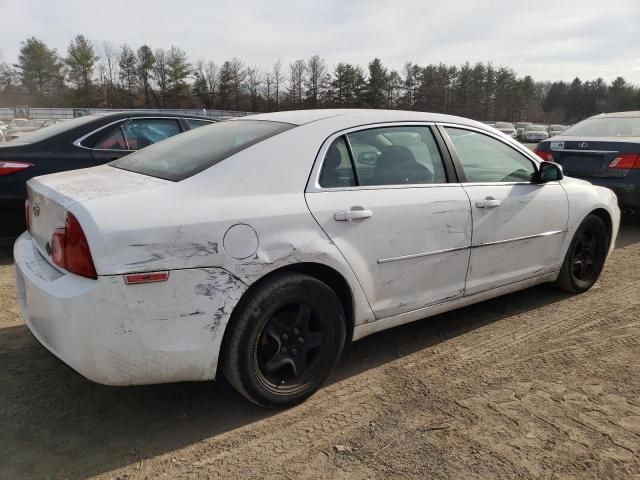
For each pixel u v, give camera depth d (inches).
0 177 193.8
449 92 3068.4
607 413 109.3
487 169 144.5
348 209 112.0
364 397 115.3
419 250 124.6
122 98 2733.8
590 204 169.8
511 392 117.3
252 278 98.5
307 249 104.6
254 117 133.1
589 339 144.4
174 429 103.4
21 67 2716.5
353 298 115.0
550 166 154.2
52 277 95.5
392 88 2920.8
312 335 112.0
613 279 195.8
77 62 2632.9
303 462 94.5
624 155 256.4
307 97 2854.3
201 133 130.5
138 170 114.1
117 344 89.4
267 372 106.4
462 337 145.6
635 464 94.0
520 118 3400.6
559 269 167.2
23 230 203.9
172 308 92.0
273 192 105.0
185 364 95.1
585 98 4037.9
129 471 91.6
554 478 90.5
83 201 92.1
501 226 142.3
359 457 95.7
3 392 113.5
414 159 129.2
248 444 99.3
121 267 87.5
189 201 96.2
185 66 2743.6
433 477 90.7
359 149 120.2
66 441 98.8
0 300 162.9
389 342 142.4
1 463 92.1
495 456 95.8
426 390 118.2
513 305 169.2
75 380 119.1
